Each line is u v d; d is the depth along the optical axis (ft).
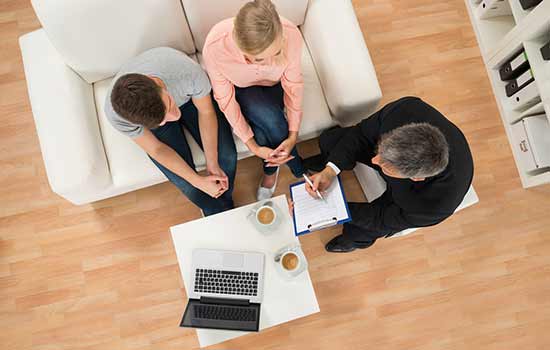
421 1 8.00
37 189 7.07
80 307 6.76
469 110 7.68
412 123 4.26
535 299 7.06
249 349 6.72
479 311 6.98
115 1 4.75
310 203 5.10
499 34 7.76
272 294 5.25
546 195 7.41
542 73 6.49
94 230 7.00
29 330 6.66
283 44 4.59
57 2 4.60
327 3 5.68
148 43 5.44
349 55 5.58
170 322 6.75
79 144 5.35
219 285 5.23
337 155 5.24
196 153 6.04
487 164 7.49
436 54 7.84
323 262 7.04
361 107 5.73
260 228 5.40
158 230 7.04
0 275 6.81
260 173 7.29
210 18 5.41
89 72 5.64
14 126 7.23
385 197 5.41
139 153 5.86
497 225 7.28
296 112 5.53
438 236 7.21
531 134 6.99
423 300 6.98
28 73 5.47
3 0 7.63
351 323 6.86
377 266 7.06
